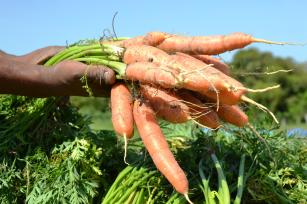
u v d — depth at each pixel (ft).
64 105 3.79
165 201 3.28
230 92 2.86
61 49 3.76
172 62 2.97
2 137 3.58
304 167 3.69
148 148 3.03
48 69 3.25
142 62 2.98
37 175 3.34
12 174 3.38
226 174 3.29
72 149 3.44
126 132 3.03
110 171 3.65
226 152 3.57
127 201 3.17
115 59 3.20
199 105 3.03
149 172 3.31
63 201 3.15
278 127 3.70
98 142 3.72
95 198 3.43
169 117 3.05
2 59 3.26
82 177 3.31
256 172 3.34
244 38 3.06
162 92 3.05
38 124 3.65
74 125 3.75
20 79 3.23
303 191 3.33
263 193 3.27
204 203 3.18
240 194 3.05
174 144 3.76
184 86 2.87
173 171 2.93
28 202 3.26
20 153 3.55
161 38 3.21
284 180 3.43
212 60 3.30
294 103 22.91
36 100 3.68
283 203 3.25
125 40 3.34
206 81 2.84
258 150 3.51
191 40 3.17
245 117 3.18
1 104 3.83
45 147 3.58
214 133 3.56
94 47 3.29
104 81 3.13
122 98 3.10
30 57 3.80
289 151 3.71
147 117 3.06
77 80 3.18
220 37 3.12
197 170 3.35
